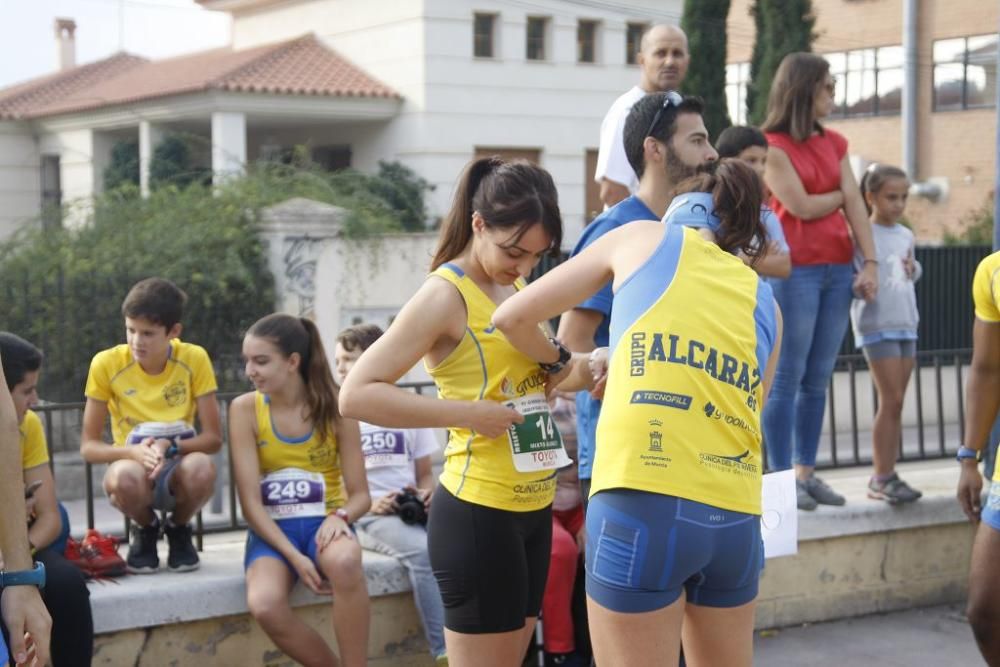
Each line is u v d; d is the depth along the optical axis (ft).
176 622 15.48
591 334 13.89
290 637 15.30
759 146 18.39
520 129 107.86
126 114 106.83
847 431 42.65
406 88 104.42
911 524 20.67
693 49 58.90
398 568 16.79
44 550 14.56
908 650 19.01
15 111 117.80
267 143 113.80
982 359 16.21
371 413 11.79
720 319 10.43
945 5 102.06
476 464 12.39
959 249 47.42
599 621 10.30
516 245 11.98
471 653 12.59
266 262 45.57
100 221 47.47
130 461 15.78
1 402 10.00
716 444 10.17
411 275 46.09
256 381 15.72
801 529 19.66
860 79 109.81
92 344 38.34
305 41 110.93
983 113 100.32
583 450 14.80
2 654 9.50
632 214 14.35
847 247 19.30
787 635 19.63
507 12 106.11
